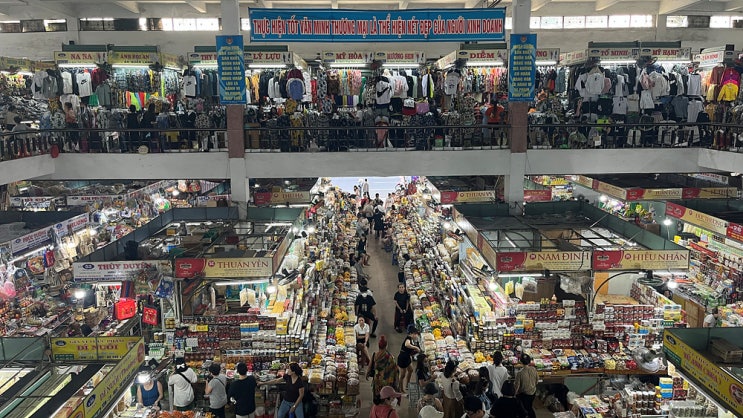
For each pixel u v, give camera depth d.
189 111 15.06
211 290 10.14
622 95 14.54
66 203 15.32
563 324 9.85
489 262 10.05
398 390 9.29
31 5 18.94
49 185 16.89
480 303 10.46
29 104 16.50
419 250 17.17
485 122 14.77
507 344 9.94
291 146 14.50
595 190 16.09
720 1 20.56
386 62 14.59
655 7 20.92
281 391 9.23
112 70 14.52
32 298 11.94
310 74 16.53
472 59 14.16
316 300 12.44
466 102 15.22
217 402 8.55
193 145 15.27
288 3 21.36
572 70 15.05
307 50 20.84
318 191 20.22
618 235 11.92
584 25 21.22
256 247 11.23
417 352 10.25
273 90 14.57
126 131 14.10
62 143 14.34
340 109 17.33
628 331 9.80
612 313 9.84
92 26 20.41
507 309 9.89
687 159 14.31
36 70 14.41
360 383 10.93
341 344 10.90
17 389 6.49
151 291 9.38
